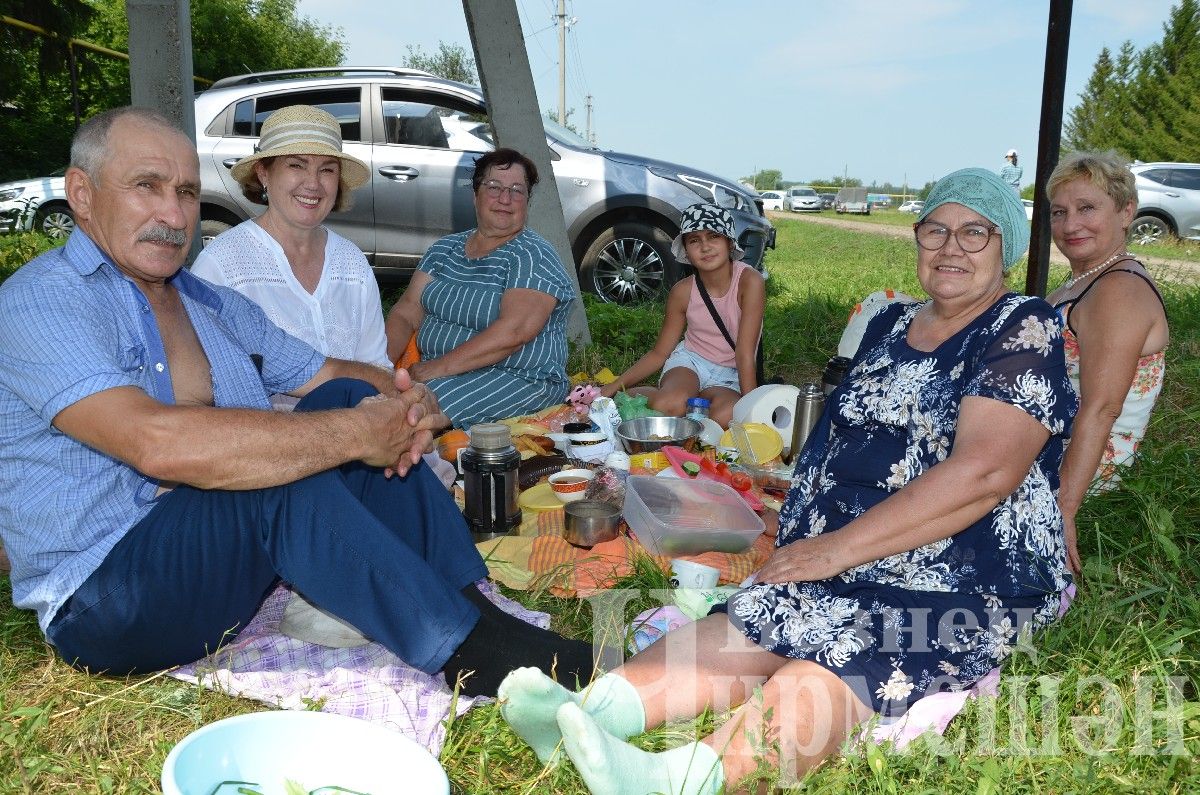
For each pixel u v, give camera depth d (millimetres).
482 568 2234
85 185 2057
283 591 2592
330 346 3221
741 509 2982
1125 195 2883
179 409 1924
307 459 2004
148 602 2027
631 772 1652
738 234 7660
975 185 2049
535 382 4340
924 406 2100
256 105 7500
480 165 4254
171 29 4895
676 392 4355
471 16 5934
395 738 1728
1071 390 2014
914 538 1990
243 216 7520
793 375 6020
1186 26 34531
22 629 2379
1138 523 3057
